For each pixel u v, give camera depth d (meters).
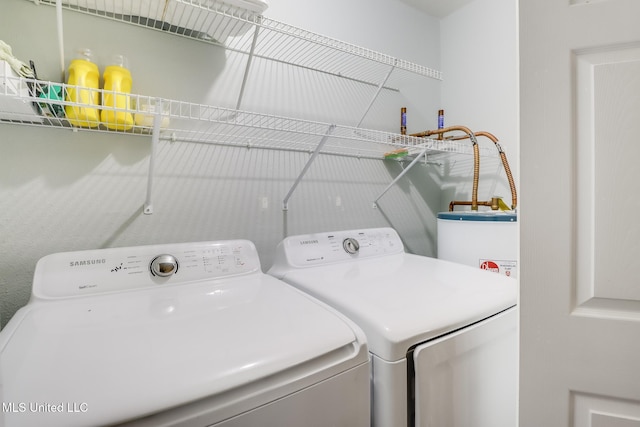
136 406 0.45
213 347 0.59
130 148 1.15
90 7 1.04
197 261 1.03
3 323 0.95
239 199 1.39
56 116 0.91
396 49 1.90
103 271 0.89
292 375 0.58
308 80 1.57
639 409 0.59
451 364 0.77
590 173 0.61
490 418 0.86
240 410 0.52
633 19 0.56
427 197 2.09
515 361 0.92
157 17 1.11
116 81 1.00
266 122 1.41
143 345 0.60
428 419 0.73
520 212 0.65
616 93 0.59
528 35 0.63
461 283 1.03
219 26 1.17
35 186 1.00
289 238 1.27
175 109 1.22
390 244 1.50
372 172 1.83
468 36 1.97
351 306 0.82
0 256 0.96
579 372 0.62
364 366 0.68
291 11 1.49
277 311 0.78
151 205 1.19
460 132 2.01
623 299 0.60
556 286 0.63
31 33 0.98
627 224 0.59
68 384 0.47
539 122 0.63
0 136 0.96
